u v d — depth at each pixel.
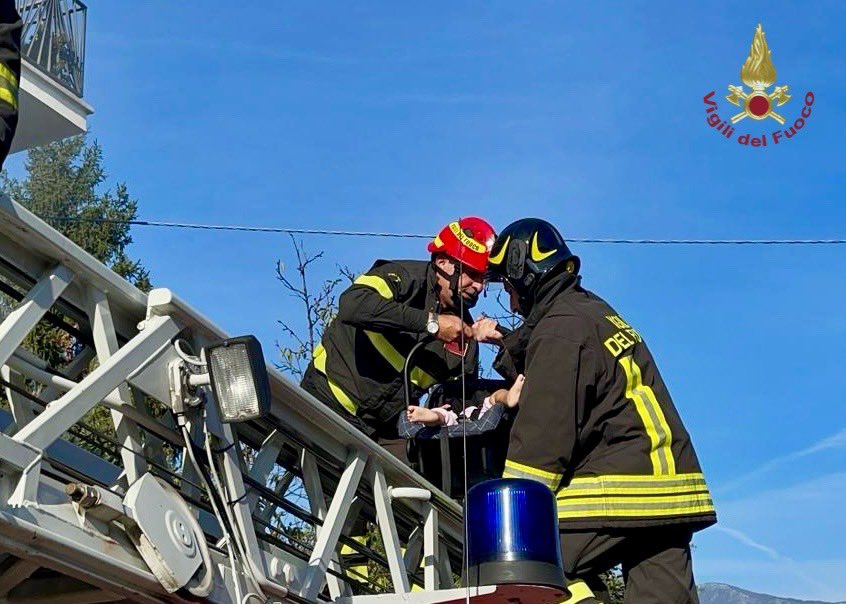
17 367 3.56
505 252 4.45
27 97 9.28
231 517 3.52
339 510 4.12
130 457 3.45
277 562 3.76
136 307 3.49
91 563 3.01
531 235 4.41
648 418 4.08
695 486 4.08
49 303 3.21
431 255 5.28
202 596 3.27
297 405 3.96
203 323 3.53
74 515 3.03
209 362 3.32
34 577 3.29
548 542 3.67
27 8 9.44
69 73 9.61
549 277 4.36
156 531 3.17
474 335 4.93
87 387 3.16
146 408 3.55
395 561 4.32
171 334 3.44
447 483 4.85
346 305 5.07
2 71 2.97
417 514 4.91
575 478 4.09
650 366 4.21
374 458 4.37
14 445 2.88
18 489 2.88
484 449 5.02
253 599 3.54
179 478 3.62
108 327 3.36
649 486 4.02
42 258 3.24
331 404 5.29
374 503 4.53
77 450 3.67
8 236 3.14
